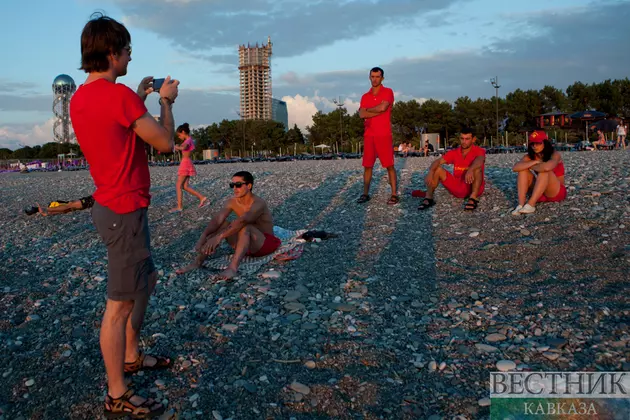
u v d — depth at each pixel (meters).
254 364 3.16
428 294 4.20
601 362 2.96
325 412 2.67
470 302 3.98
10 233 7.46
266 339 3.50
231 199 5.31
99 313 4.09
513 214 6.27
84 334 3.71
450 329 3.52
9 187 17.22
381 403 2.73
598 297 3.77
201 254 5.09
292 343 3.42
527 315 3.63
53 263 5.62
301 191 9.84
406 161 19.44
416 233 6.05
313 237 5.96
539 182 6.21
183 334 3.63
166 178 15.80
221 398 2.82
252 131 77.69
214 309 4.07
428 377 2.95
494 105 64.69
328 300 4.17
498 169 10.54
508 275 4.50
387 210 7.31
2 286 4.82
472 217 6.46
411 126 70.56
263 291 4.39
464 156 7.04
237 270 4.93
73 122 2.51
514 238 5.45
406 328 3.59
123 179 2.52
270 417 2.65
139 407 2.66
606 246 4.84
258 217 5.28
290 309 4.00
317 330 3.61
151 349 3.40
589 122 39.03
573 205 6.30
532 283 4.25
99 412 2.76
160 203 9.52
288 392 2.85
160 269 5.20
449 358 3.14
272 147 78.44
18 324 3.95
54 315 4.08
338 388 2.87
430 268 4.84
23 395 2.95
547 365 2.98
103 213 2.54
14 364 3.29
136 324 2.90
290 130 83.50
